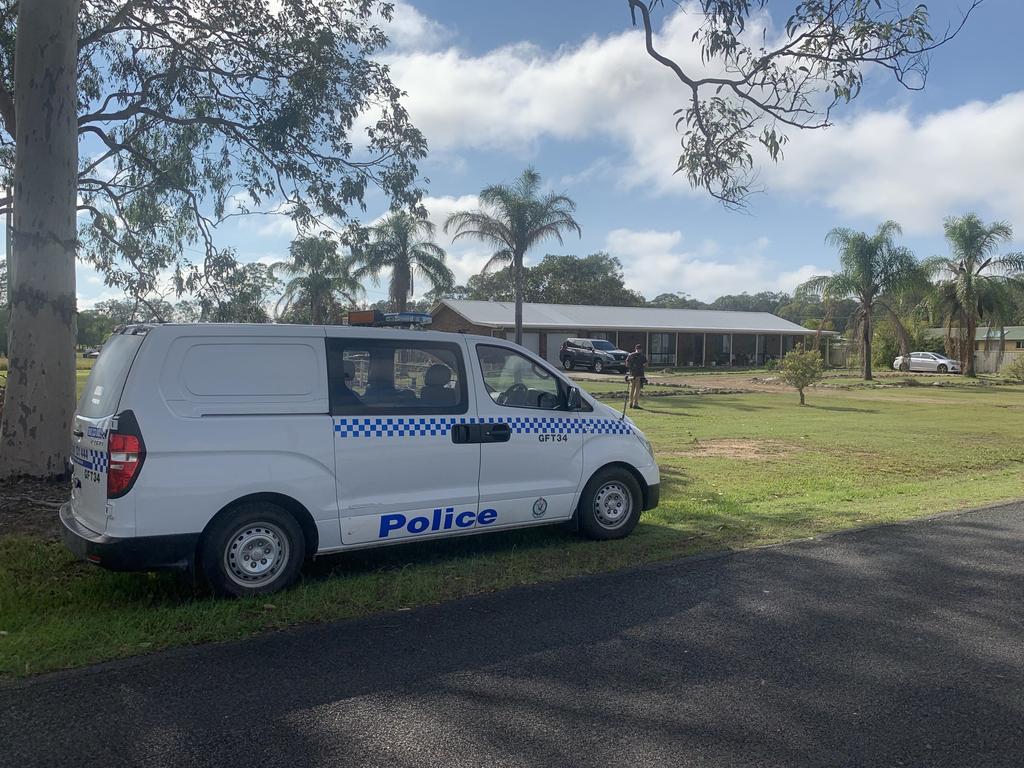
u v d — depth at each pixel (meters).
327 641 4.71
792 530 7.72
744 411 21.42
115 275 13.11
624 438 7.29
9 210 12.70
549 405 6.96
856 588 5.85
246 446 5.36
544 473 6.78
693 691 4.05
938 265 42.28
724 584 5.93
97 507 5.16
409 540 6.10
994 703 3.94
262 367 5.54
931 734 3.61
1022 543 7.25
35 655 4.37
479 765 3.31
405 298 37.91
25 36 8.55
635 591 5.74
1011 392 31.33
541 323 46.12
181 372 5.27
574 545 7.02
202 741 3.50
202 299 12.68
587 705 3.88
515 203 32.50
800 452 13.47
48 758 3.35
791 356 24.33
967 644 4.73
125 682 4.11
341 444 5.72
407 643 4.69
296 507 5.60
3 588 5.44
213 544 5.28
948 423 18.61
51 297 8.79
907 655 4.55
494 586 5.82
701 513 8.44
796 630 4.96
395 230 37.06
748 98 8.09
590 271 76.06
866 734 3.61
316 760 3.34
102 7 11.58
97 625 4.84
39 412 8.80
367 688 4.05
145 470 5.04
